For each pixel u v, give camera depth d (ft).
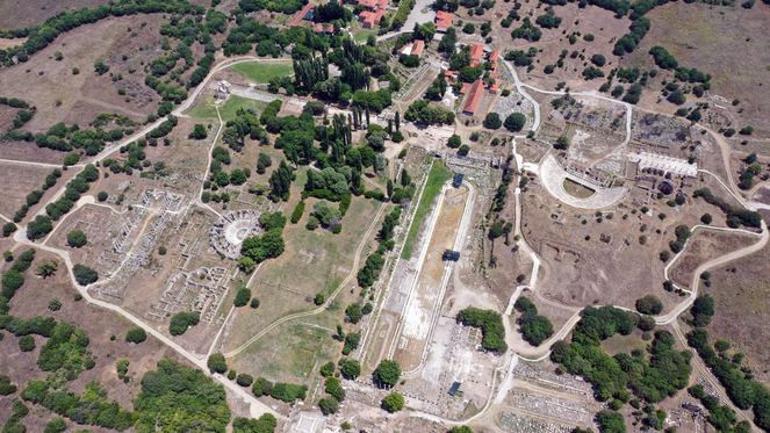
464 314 540.52
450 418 487.61
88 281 550.36
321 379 504.43
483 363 521.24
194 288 552.00
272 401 487.61
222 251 572.92
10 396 468.75
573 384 505.25
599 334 525.34
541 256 589.73
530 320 537.65
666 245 593.42
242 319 533.55
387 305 559.79
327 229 601.62
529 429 480.64
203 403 473.26
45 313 526.57
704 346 519.60
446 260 595.06
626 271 574.56
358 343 522.88
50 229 593.83
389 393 501.97
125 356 501.97
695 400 493.77
